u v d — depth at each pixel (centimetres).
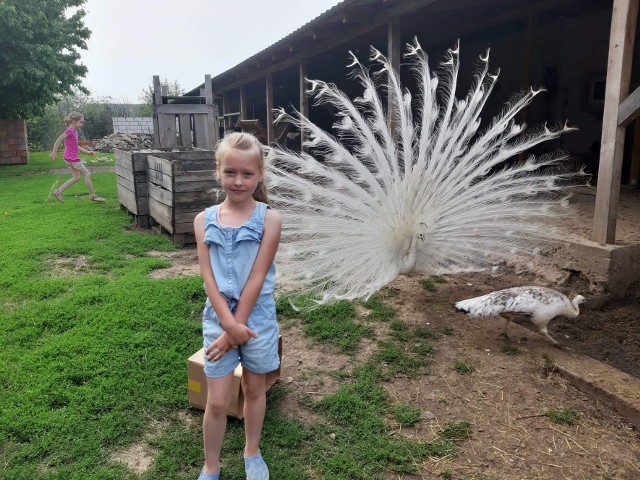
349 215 437
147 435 290
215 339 239
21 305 464
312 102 1606
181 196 674
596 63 954
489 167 456
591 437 298
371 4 717
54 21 1975
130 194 820
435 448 283
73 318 428
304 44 1033
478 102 469
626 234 538
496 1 801
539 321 397
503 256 564
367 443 286
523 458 279
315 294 469
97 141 2948
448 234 460
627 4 445
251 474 252
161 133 1166
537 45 1048
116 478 256
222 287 235
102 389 325
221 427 244
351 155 433
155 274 561
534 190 482
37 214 883
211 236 239
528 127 1045
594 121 973
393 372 359
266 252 240
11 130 2030
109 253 634
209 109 1193
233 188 237
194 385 309
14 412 299
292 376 356
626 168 930
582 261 507
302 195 435
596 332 449
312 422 306
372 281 441
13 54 1822
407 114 461
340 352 390
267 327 244
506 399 331
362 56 1300
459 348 397
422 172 432
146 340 386
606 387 334
